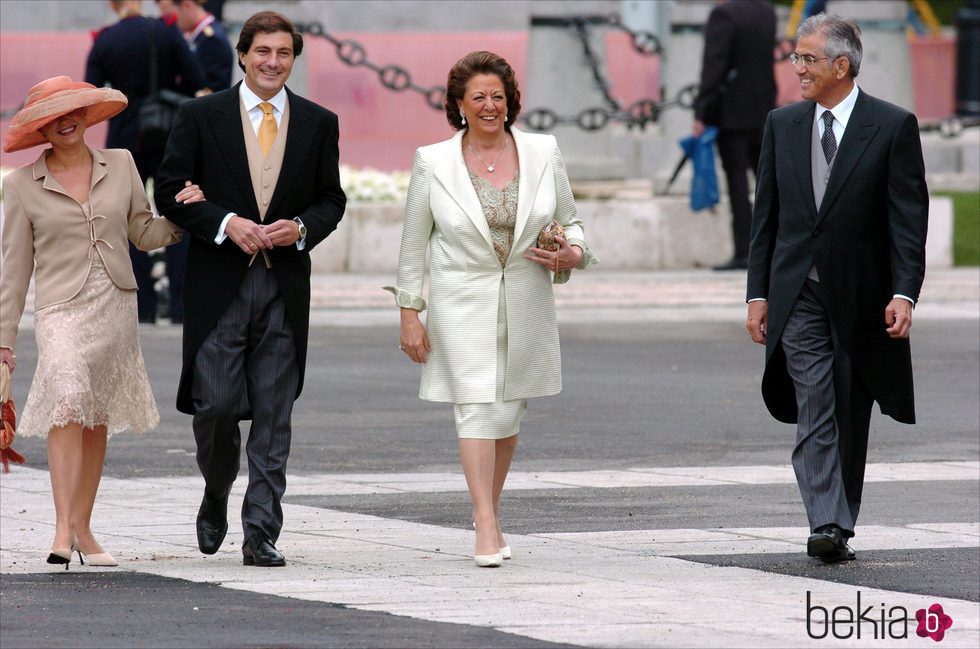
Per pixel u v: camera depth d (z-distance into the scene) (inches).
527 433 1309.1
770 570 864.9
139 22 1768.0
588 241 2292.1
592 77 2516.0
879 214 895.1
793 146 901.2
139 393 899.4
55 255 878.4
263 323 879.7
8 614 765.9
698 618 756.6
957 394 1483.8
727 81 2183.8
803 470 887.7
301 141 882.1
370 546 924.0
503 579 838.5
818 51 886.4
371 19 3545.8
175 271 1887.3
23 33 3422.7
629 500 1061.8
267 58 874.1
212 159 876.6
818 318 899.4
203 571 858.1
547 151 901.8
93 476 888.9
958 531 964.0
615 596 800.9
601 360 1665.8
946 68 3897.6
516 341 885.2
